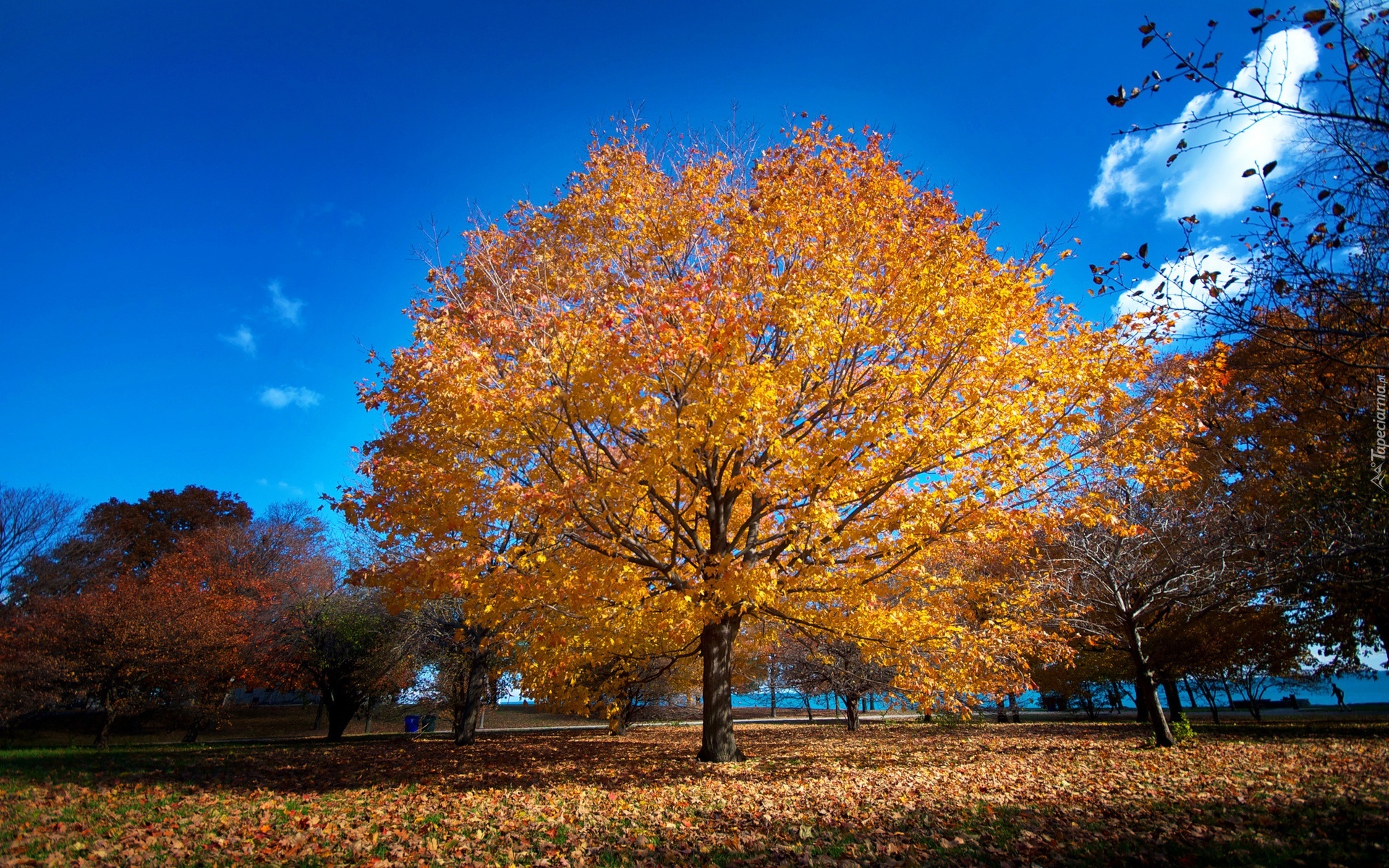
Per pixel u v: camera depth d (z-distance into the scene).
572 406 9.04
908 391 9.02
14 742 25.11
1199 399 8.69
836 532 8.96
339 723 22.38
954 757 12.02
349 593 23.31
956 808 6.94
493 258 10.95
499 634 10.85
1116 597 11.95
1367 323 4.72
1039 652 11.45
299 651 22.83
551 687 11.40
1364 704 29.77
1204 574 11.62
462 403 8.51
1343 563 8.59
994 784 8.56
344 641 22.17
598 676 12.31
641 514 10.01
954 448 8.52
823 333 8.61
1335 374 5.58
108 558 33.75
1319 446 8.88
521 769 11.21
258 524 34.81
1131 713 29.22
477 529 8.55
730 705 11.31
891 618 9.75
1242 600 11.92
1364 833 5.04
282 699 35.12
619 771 10.57
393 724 31.66
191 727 24.14
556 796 8.32
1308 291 4.97
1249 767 8.80
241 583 28.42
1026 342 9.57
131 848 5.82
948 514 8.78
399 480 8.68
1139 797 7.05
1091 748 12.49
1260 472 11.20
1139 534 11.36
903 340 9.59
